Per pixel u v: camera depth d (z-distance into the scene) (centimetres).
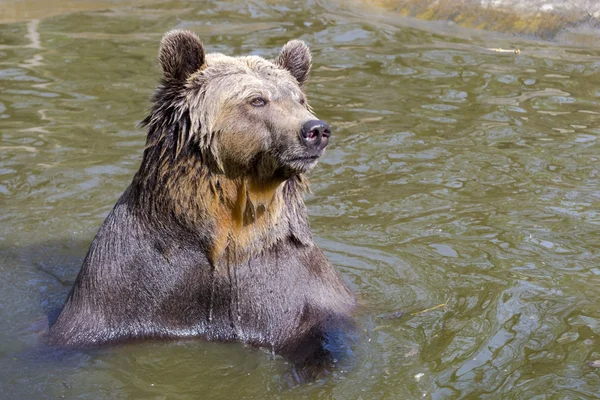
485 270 1189
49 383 934
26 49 2119
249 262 998
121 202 1023
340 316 1016
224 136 947
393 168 1540
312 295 1012
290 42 1055
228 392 926
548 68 2031
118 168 1520
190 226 974
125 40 2194
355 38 2231
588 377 929
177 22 2345
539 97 1859
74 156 1563
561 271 1184
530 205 1396
